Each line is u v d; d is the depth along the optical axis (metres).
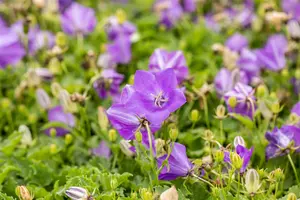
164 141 0.79
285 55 1.00
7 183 0.83
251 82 0.96
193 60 1.04
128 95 0.78
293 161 0.85
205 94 0.89
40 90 0.93
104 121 0.87
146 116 0.77
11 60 1.03
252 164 0.86
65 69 1.00
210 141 0.82
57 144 0.89
